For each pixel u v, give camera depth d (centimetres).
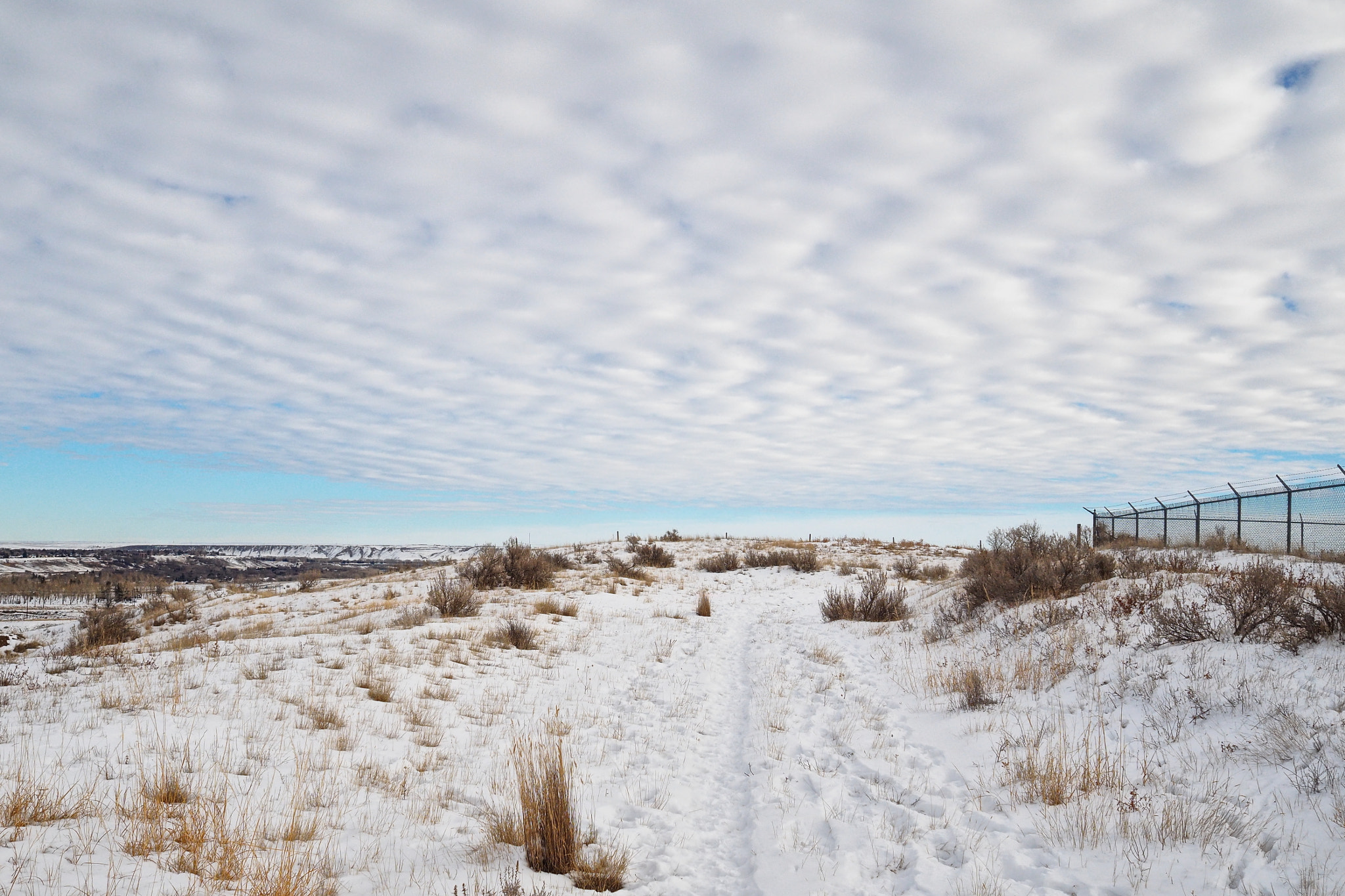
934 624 1558
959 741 810
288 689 909
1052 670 959
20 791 495
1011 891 462
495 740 805
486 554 2445
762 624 1933
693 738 884
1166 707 748
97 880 399
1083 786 611
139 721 725
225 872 419
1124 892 446
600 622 1752
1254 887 429
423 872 477
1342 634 771
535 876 496
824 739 861
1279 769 564
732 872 546
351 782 623
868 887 493
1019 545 1709
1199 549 1850
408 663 1121
